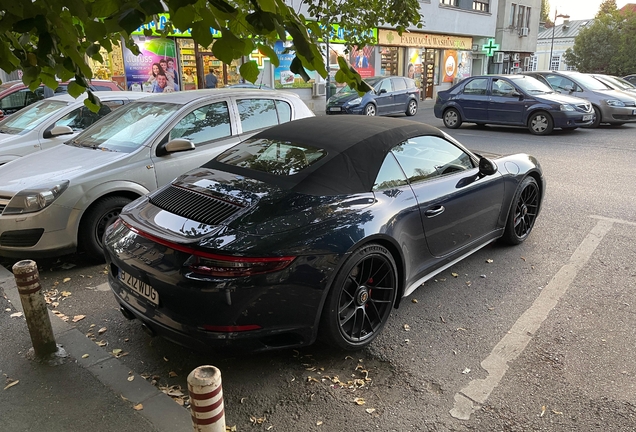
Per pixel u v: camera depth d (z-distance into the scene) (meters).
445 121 14.38
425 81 27.39
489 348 3.29
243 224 2.81
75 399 2.76
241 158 3.64
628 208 6.30
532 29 35.56
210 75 17.20
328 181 3.20
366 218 3.12
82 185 4.43
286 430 2.58
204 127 5.36
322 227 2.91
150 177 4.84
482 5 29.69
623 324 3.55
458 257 4.20
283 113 6.13
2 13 1.90
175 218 3.02
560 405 2.72
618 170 8.45
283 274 2.72
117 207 4.68
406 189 3.56
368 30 6.57
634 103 13.59
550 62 52.41
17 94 8.85
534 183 5.09
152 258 2.82
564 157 9.59
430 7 25.53
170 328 2.77
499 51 32.97
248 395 2.86
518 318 3.67
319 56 1.86
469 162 4.33
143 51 15.88
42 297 3.11
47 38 1.75
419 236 3.61
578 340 3.36
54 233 4.31
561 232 5.46
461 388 2.89
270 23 1.68
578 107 12.15
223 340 2.67
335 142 3.51
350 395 2.85
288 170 3.29
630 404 2.71
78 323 3.68
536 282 4.27
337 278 2.95
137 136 5.07
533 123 12.56
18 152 6.23
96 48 2.13
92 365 3.08
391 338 3.43
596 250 4.93
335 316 2.97
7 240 4.27
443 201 3.80
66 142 5.51
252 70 1.95
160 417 2.62
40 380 2.93
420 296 4.05
